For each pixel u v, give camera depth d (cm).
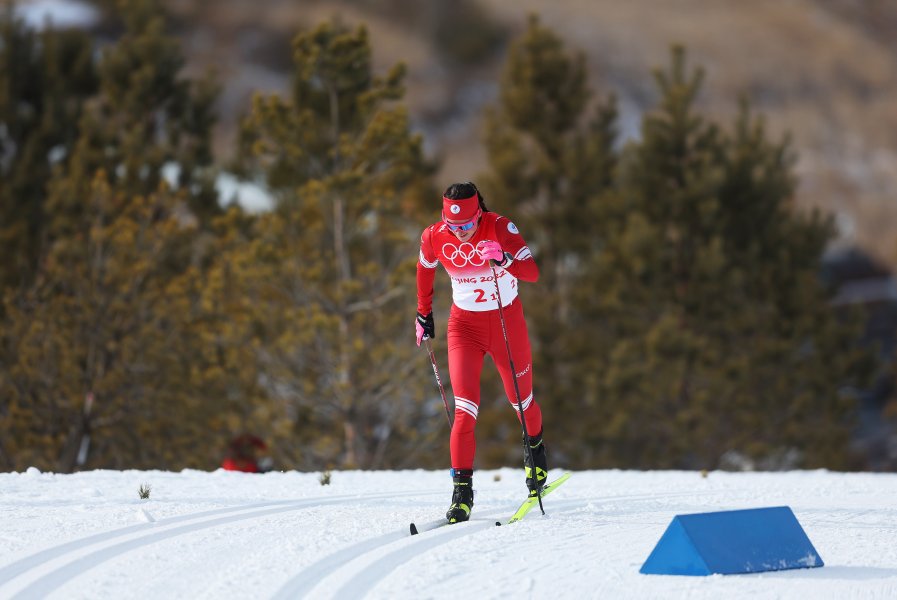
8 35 7819
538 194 7775
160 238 6044
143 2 7975
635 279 7069
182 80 7794
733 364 6700
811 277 7212
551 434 6881
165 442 5800
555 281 7625
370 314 6159
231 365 5734
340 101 6575
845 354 7025
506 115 7938
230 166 7300
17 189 7238
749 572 1455
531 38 7888
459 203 1805
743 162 7344
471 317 1917
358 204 6119
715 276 6862
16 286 6556
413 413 6250
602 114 8181
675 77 7506
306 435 6234
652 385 6506
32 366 5622
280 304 6088
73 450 5659
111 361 5916
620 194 7475
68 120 7644
